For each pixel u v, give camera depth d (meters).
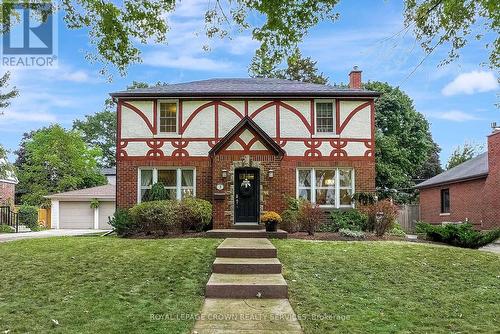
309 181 17.45
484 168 22.62
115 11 7.55
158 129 17.58
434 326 6.10
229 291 7.34
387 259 10.30
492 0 5.61
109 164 59.19
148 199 16.77
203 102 17.61
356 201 16.61
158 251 10.72
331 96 17.47
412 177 42.38
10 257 10.55
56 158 38.31
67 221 31.97
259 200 15.90
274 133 17.47
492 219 21.05
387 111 33.03
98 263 9.56
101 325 5.87
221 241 12.35
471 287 8.41
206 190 17.28
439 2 6.24
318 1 6.66
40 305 6.88
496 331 5.93
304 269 9.22
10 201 31.86
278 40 7.28
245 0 6.89
